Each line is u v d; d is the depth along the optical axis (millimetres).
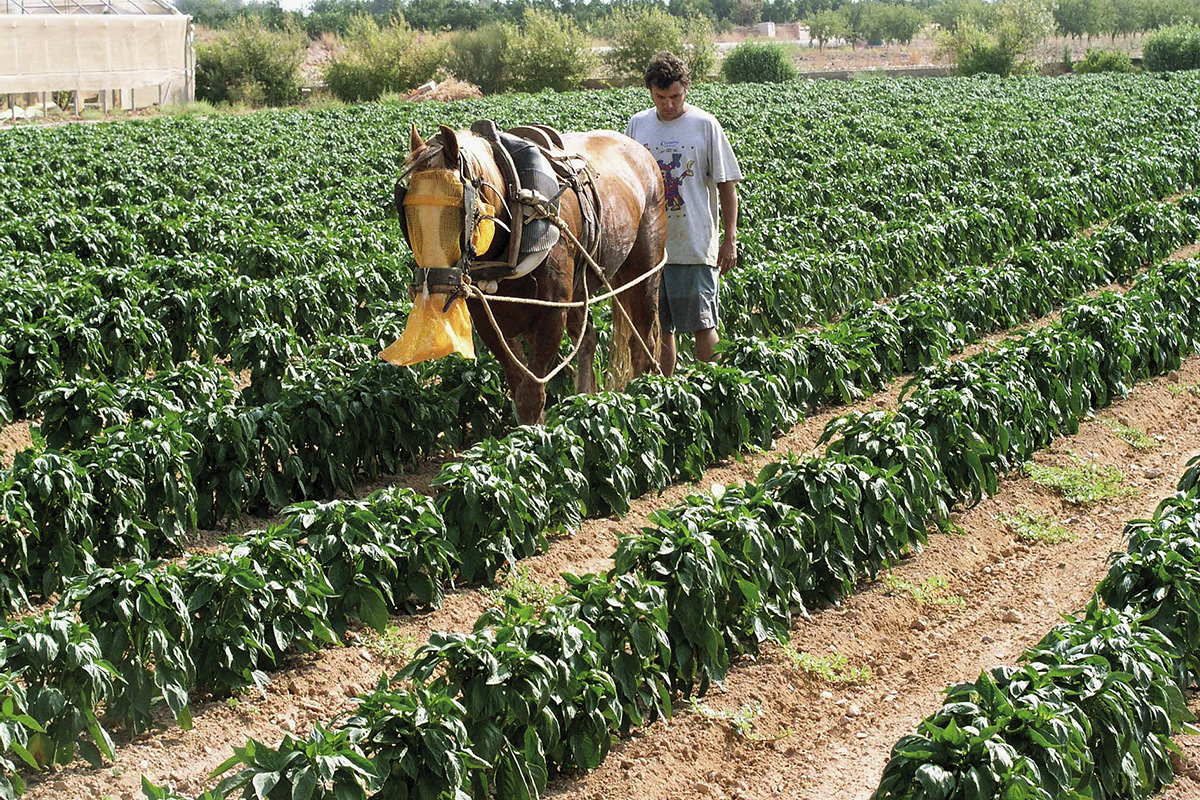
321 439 9523
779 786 6234
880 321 12547
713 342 11648
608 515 9352
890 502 8008
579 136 10281
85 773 6109
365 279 15141
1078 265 16359
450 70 65812
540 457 8609
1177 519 7137
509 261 8523
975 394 9750
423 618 7805
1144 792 5754
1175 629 6500
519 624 6113
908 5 124812
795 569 7590
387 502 7656
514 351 9602
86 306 13469
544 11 66062
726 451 10367
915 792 4984
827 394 11883
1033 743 5117
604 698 6137
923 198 21328
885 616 7816
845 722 6789
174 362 13516
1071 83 50688
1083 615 6828
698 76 67688
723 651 6980
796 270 15211
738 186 21828
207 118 41781
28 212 19828
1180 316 13195
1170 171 24297
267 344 10906
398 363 7938
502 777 5734
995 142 28219
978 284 14500
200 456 8875
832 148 28531
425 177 7941
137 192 22547
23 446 11195
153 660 6922
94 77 52250
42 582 7945
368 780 5137
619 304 10695
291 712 6793
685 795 6148
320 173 24812
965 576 8461
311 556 7113
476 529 8070
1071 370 11031
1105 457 10711
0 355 11516
